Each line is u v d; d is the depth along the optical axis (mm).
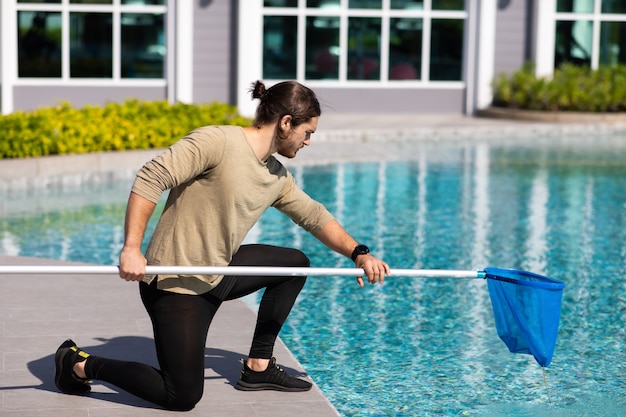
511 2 19422
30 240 8711
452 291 7250
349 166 13586
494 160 14398
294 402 4414
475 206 10812
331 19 18797
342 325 6293
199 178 3977
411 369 5395
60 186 11516
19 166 11203
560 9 19734
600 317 6617
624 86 18500
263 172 4027
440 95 19453
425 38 19234
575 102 18500
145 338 5410
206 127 3967
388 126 17172
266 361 4516
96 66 17891
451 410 4742
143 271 3850
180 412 4230
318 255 8383
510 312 4238
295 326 6250
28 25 17469
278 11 18453
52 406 4277
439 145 16031
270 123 3951
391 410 4723
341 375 5262
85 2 17672
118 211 10133
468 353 5723
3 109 17438
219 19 18203
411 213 10359
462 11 19266
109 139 12109
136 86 18031
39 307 6062
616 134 17906
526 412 4734
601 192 11828
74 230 9188
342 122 17734
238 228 4062
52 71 17703
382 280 4176
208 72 18312
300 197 4312
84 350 5141
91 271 3887
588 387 5148
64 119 12117
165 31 18016
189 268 3910
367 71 19141
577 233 9477
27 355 5031
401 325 6316
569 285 7488
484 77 19375
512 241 9055
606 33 19969
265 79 18641
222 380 4684
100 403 4324
